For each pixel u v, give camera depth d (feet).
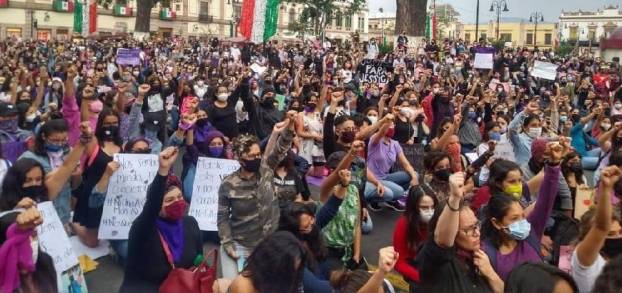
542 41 324.19
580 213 18.58
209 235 22.94
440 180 19.95
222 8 254.88
